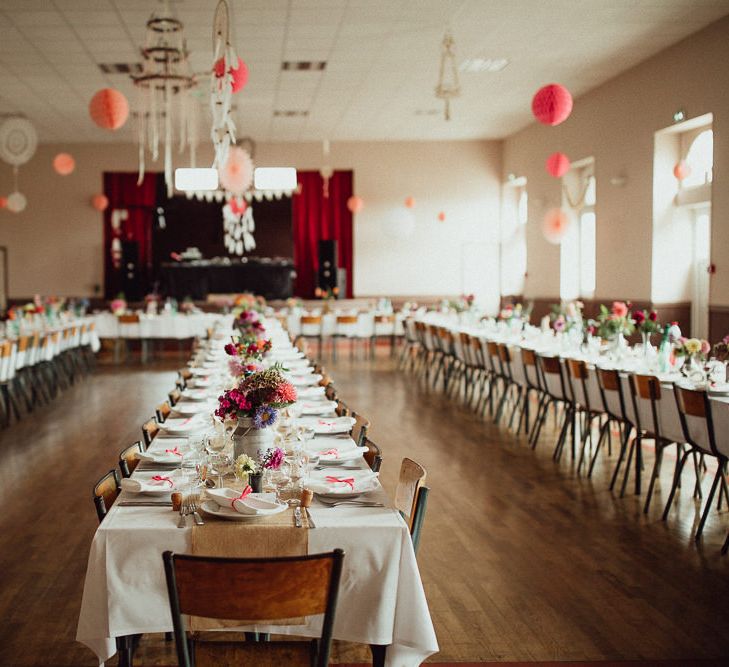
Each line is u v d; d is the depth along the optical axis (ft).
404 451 22.61
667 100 34.09
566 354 25.21
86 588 8.29
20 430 25.79
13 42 31.73
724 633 11.04
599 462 21.38
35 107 44.57
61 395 33.27
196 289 58.29
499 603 12.09
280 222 59.26
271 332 35.17
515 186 57.47
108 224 58.34
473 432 25.36
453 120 50.06
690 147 34.81
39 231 57.41
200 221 58.95
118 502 9.18
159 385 36.19
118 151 57.16
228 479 10.02
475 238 58.59
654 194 35.65
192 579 7.00
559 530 15.58
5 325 38.75
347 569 8.39
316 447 12.16
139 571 8.27
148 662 10.27
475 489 18.61
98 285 57.72
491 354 27.25
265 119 48.96
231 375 17.67
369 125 51.57
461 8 28.25
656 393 16.90
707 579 13.05
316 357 47.11
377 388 34.83
